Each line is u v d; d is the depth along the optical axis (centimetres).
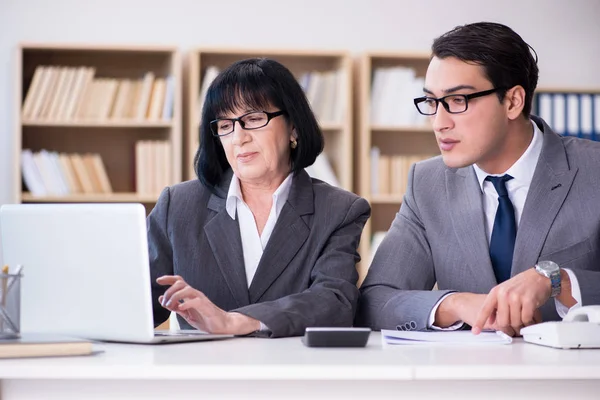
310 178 236
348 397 135
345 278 216
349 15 560
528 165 220
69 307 176
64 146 534
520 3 570
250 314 191
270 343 176
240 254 222
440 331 198
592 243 212
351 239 224
